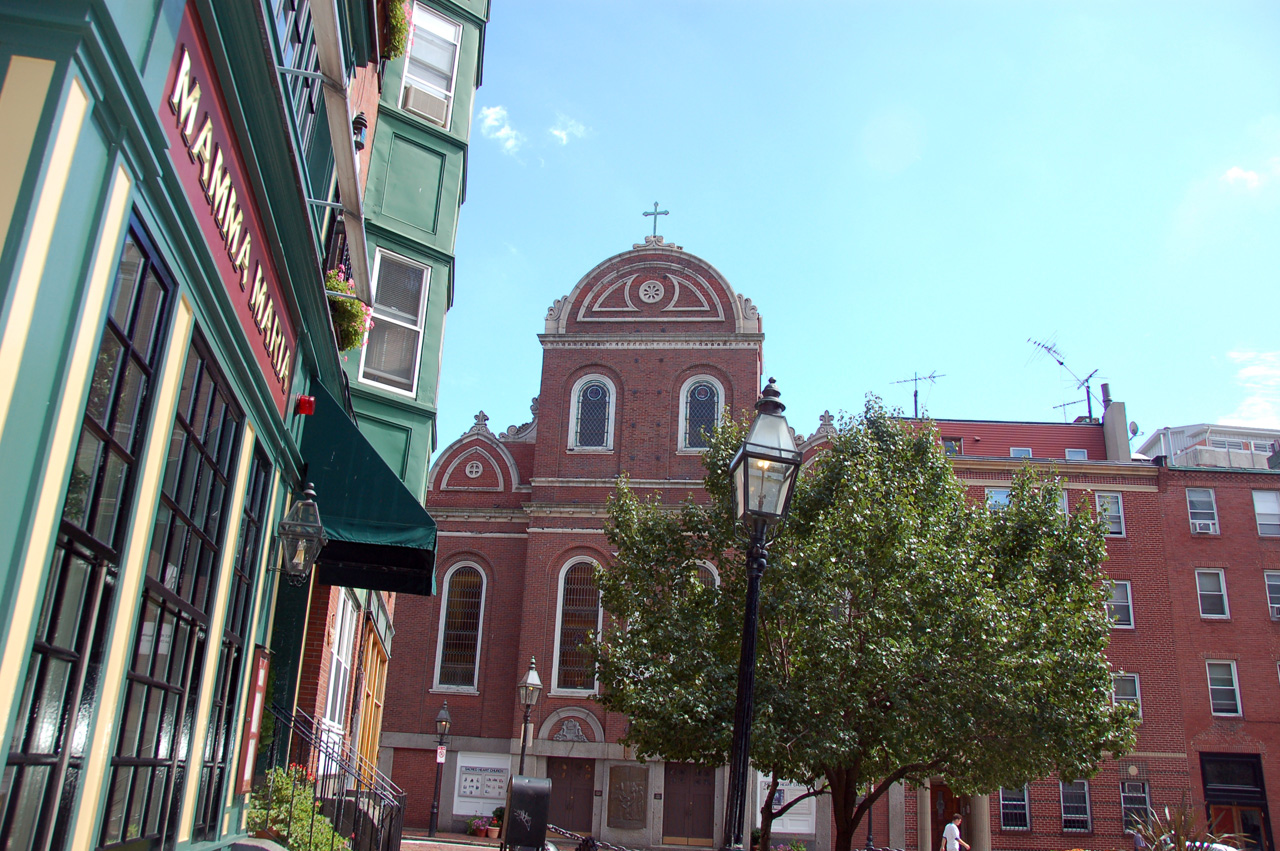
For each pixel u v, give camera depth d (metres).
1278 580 32.69
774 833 28.80
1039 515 17.12
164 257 5.16
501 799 29.83
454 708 30.83
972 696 14.04
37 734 4.25
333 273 10.76
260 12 5.66
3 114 3.80
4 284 3.60
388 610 24.47
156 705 5.91
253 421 7.72
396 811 12.62
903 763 14.05
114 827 5.37
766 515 7.93
